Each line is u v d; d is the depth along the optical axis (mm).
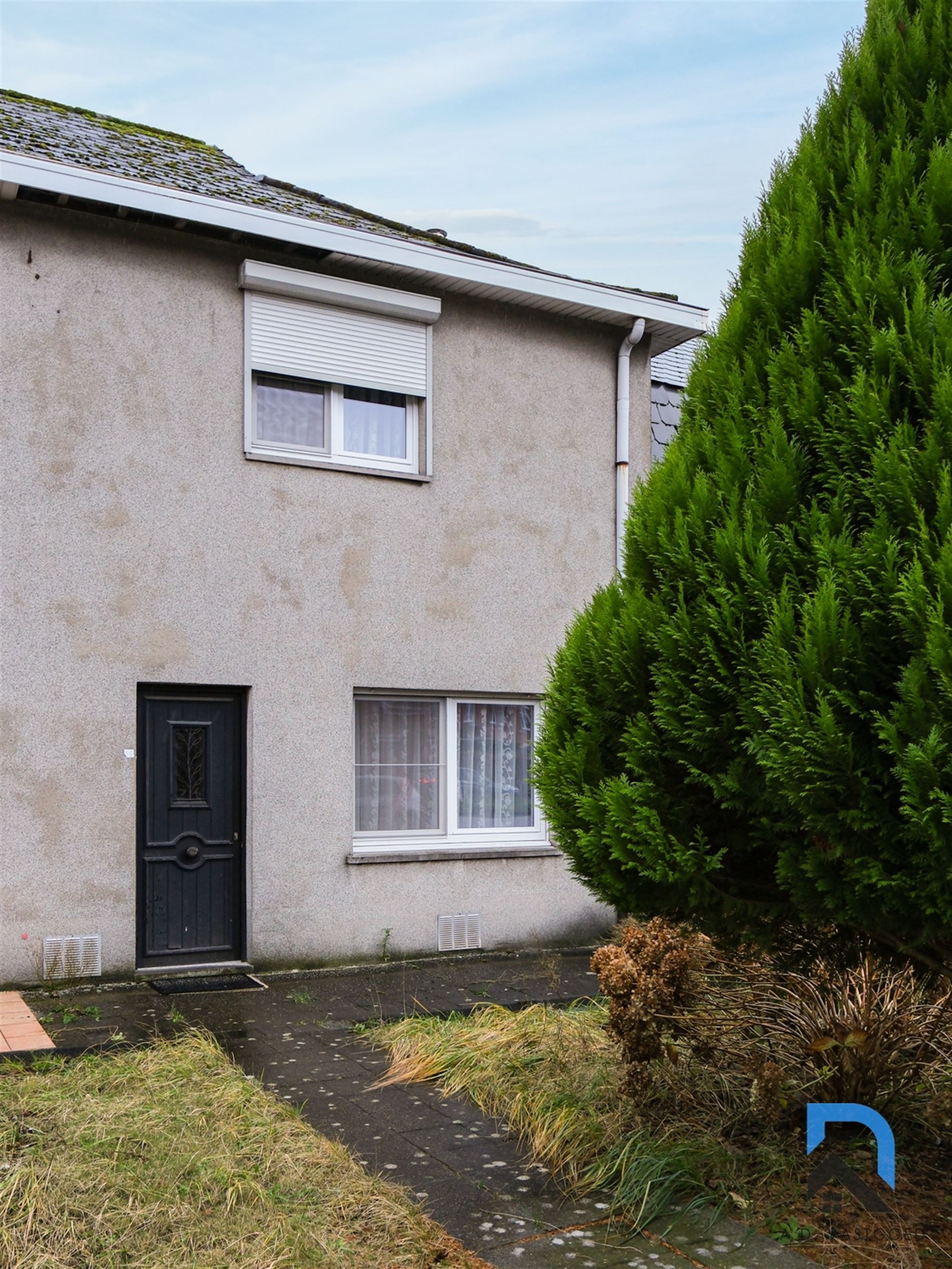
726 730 4055
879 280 4039
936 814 3445
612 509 10914
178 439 8719
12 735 7941
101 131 10461
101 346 8438
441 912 9648
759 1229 4176
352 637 9398
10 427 8062
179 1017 7203
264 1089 5762
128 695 8391
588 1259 3928
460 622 9961
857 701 3725
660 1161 4500
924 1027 5090
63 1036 6621
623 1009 4949
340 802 9250
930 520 3711
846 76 4539
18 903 7902
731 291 4848
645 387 11258
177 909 8680
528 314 10508
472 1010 7621
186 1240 3812
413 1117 5375
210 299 8914
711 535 4266
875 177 4328
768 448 4203
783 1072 4688
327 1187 4371
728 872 4383
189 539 8719
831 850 3811
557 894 10242
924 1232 4148
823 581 3838
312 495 9281
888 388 3896
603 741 4527
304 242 8953
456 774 10078
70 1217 3928
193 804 8773
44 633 8102
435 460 9922
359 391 9727
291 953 8938
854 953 4594
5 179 7770
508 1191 4508
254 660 8945
